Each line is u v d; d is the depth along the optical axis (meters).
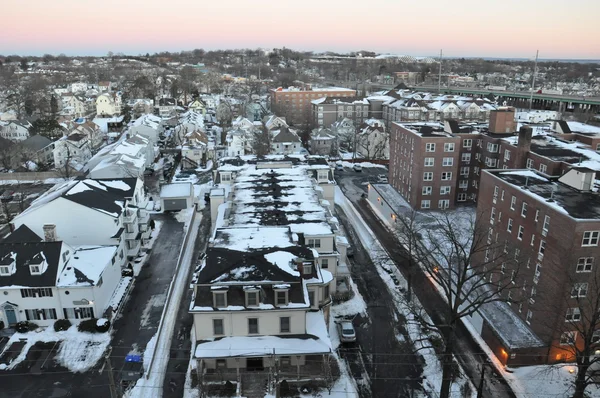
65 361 42.66
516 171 55.28
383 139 127.44
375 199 87.69
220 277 39.69
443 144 76.25
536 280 43.94
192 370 40.12
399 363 42.78
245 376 39.84
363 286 56.78
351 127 141.75
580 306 36.84
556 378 40.28
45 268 47.69
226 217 58.81
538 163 64.19
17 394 38.44
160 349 44.47
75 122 149.88
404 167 83.62
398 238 65.19
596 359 34.38
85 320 48.16
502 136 77.94
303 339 39.41
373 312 51.16
